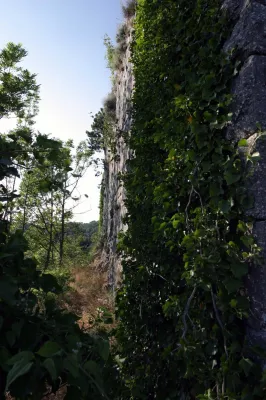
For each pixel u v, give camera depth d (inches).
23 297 55.6
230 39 86.4
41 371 45.6
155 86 128.4
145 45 145.6
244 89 79.0
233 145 80.4
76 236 560.1
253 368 69.5
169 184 97.9
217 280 75.7
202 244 78.4
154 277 112.0
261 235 72.4
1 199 56.3
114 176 363.6
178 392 91.7
